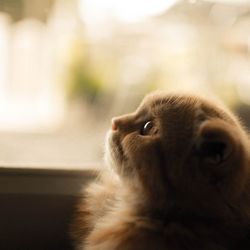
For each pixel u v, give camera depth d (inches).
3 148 19.0
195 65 20.3
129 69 20.9
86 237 16.5
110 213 16.5
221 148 14.1
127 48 21.0
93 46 21.3
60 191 17.3
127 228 15.2
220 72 20.2
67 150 19.1
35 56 20.8
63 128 21.0
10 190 16.8
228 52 20.2
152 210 15.4
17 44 20.3
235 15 20.1
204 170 14.5
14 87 20.8
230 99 19.7
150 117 15.6
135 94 20.2
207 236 14.8
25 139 20.3
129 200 15.9
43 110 21.2
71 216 17.4
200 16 20.2
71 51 21.3
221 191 14.6
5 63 20.4
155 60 20.6
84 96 21.5
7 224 17.0
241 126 16.1
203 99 15.5
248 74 20.1
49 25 20.6
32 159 18.3
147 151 14.9
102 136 19.8
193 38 20.3
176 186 14.7
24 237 17.3
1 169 17.0
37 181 17.2
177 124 14.9
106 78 21.2
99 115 20.9
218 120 14.6
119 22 20.9
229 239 15.0
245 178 14.9
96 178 17.7
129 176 15.6
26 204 17.0
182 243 14.6
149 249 14.5
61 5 20.6
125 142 15.4
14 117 20.8
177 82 20.3
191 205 14.8
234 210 15.0
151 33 20.6
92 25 21.1
